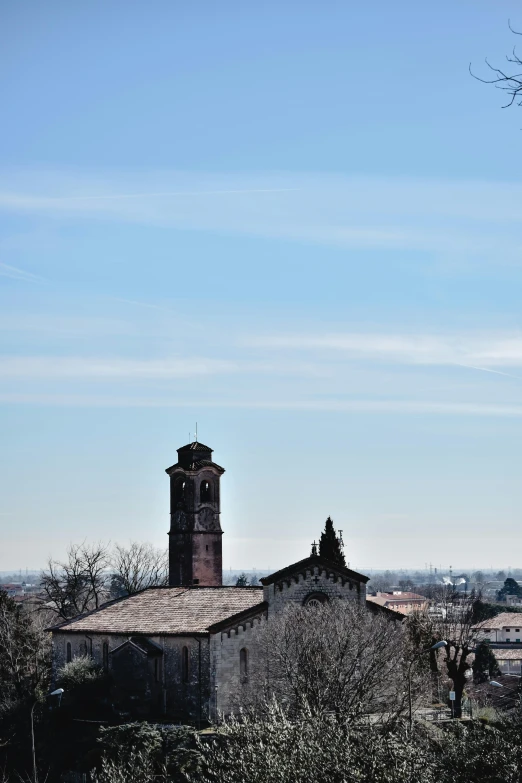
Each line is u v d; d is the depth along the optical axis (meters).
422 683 95.38
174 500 125.19
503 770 53.91
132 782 68.62
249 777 55.03
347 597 102.12
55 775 94.12
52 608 150.50
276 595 99.31
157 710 98.25
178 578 124.12
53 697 102.19
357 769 53.44
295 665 87.44
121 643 103.19
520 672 182.38
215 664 95.12
